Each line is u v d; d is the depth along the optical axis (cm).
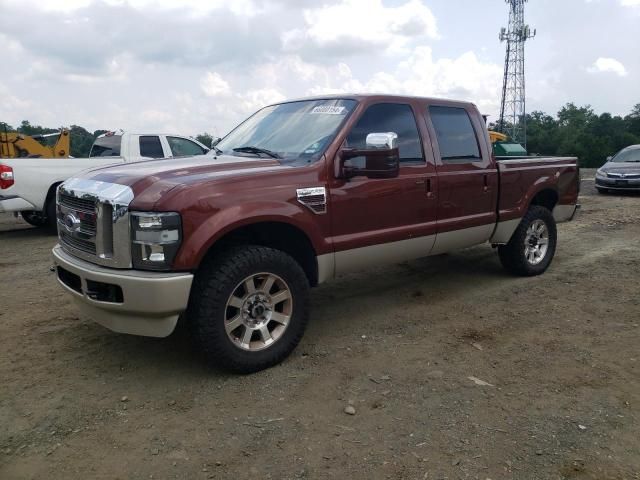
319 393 354
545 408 333
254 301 381
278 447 295
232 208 360
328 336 455
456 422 318
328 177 416
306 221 400
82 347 430
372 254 457
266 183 382
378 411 331
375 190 448
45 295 571
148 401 346
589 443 296
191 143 1160
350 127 439
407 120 491
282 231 409
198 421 322
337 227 426
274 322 399
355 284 613
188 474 273
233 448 295
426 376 377
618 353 414
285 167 402
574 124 9662
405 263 709
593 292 570
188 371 387
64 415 330
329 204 416
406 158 484
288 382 370
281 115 498
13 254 793
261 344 387
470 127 554
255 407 337
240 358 372
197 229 345
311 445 296
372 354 416
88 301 366
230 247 379
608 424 315
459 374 380
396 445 296
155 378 377
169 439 304
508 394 351
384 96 477
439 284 610
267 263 377
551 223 646
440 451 290
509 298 555
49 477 272
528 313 507
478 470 274
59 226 421
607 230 957
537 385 363
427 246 507
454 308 526
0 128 1340
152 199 341
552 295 562
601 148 7625
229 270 360
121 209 345
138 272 344
